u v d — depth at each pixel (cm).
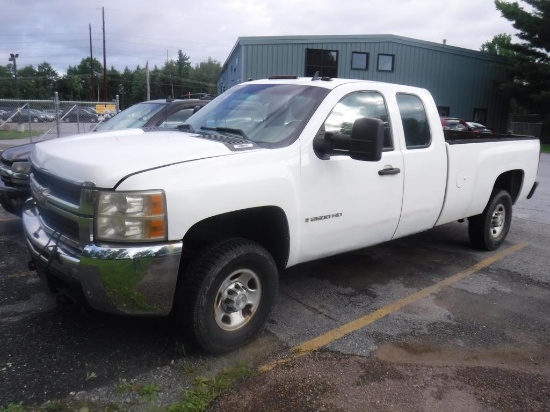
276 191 354
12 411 277
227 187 324
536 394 322
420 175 478
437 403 307
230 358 347
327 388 317
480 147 560
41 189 346
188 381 317
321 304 446
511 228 768
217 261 329
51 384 308
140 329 380
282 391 311
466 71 3216
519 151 633
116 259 289
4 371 319
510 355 371
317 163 384
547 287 514
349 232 422
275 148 364
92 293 298
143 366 332
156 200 295
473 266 571
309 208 384
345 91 421
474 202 566
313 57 2794
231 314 351
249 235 385
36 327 379
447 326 414
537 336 404
